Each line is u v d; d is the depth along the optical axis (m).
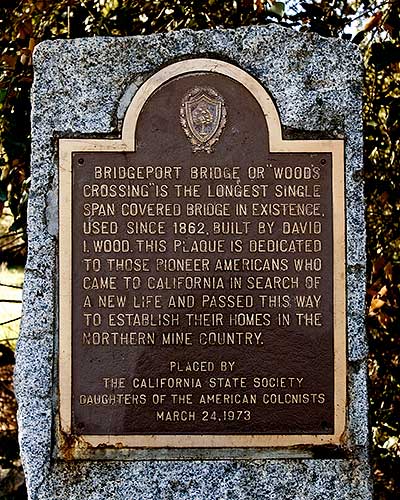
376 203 2.40
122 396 1.69
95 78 1.73
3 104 2.29
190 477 1.68
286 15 2.40
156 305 1.69
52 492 1.68
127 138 1.70
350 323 1.70
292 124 1.73
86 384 1.68
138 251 1.69
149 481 1.68
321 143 1.71
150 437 1.68
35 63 1.73
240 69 1.72
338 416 1.69
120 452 1.68
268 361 1.69
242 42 1.74
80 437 1.68
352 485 1.69
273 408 1.69
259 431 1.69
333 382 1.69
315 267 1.70
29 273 1.71
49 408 1.70
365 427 1.69
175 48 1.74
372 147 2.34
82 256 1.69
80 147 1.71
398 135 2.28
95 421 1.68
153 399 1.69
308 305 1.69
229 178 1.70
